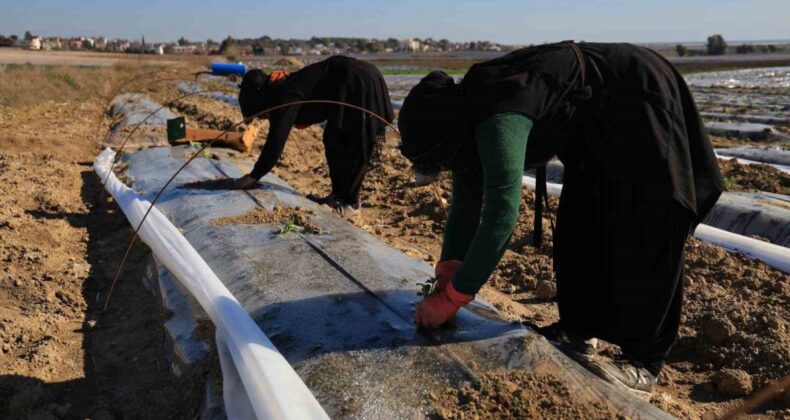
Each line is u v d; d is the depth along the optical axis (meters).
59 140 9.83
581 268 2.74
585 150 2.56
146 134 10.20
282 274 3.59
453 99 2.38
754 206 5.71
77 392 3.45
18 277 4.64
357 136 5.28
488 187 2.23
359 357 2.67
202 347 3.43
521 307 4.19
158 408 3.23
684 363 3.60
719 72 38.97
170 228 4.57
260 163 5.19
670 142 2.45
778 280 4.47
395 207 6.59
